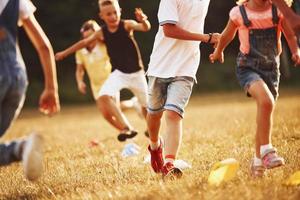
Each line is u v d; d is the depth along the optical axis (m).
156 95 9.57
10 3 6.95
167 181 8.50
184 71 9.30
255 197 6.94
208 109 26.42
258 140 8.30
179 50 9.34
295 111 19.00
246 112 22.16
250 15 8.38
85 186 9.26
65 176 10.27
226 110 24.42
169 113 9.14
